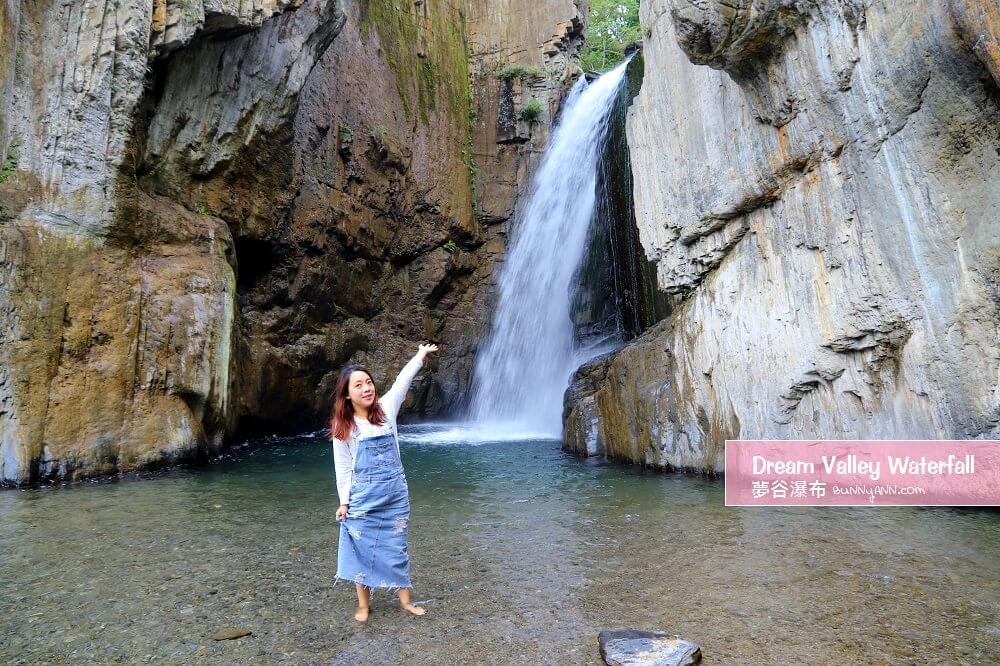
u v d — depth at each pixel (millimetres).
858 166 6176
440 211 18250
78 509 6461
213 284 10203
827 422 6891
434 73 18828
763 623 3455
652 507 6461
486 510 6473
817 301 6777
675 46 9109
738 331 7875
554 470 9070
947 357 5613
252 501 6930
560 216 18594
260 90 11508
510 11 21031
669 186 9242
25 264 7926
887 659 3002
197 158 10930
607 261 16188
